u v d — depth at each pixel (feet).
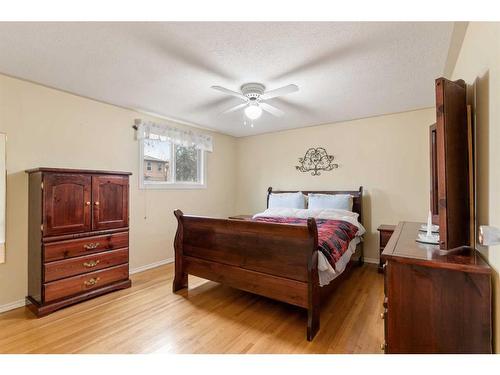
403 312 4.05
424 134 11.53
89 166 10.07
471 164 4.83
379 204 12.62
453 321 3.75
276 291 7.13
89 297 8.52
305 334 6.56
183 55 6.79
